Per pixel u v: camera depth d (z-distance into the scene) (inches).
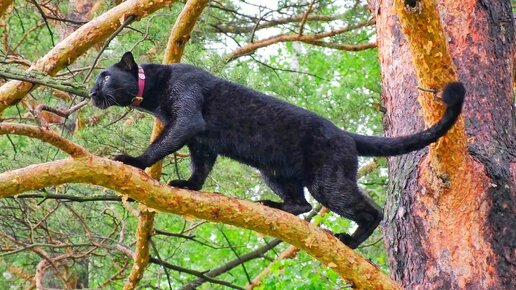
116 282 417.1
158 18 359.9
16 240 342.0
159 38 354.6
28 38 458.0
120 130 313.1
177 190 176.6
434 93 187.3
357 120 446.6
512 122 226.4
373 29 511.2
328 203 212.7
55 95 367.2
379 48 248.7
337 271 184.7
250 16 426.3
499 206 207.6
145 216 248.4
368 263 185.6
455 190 207.3
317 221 361.4
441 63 182.4
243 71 363.6
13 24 449.1
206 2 232.4
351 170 212.1
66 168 166.9
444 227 209.3
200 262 614.9
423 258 211.2
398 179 222.1
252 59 464.1
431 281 208.7
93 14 418.6
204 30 393.4
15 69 168.1
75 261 394.0
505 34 237.1
